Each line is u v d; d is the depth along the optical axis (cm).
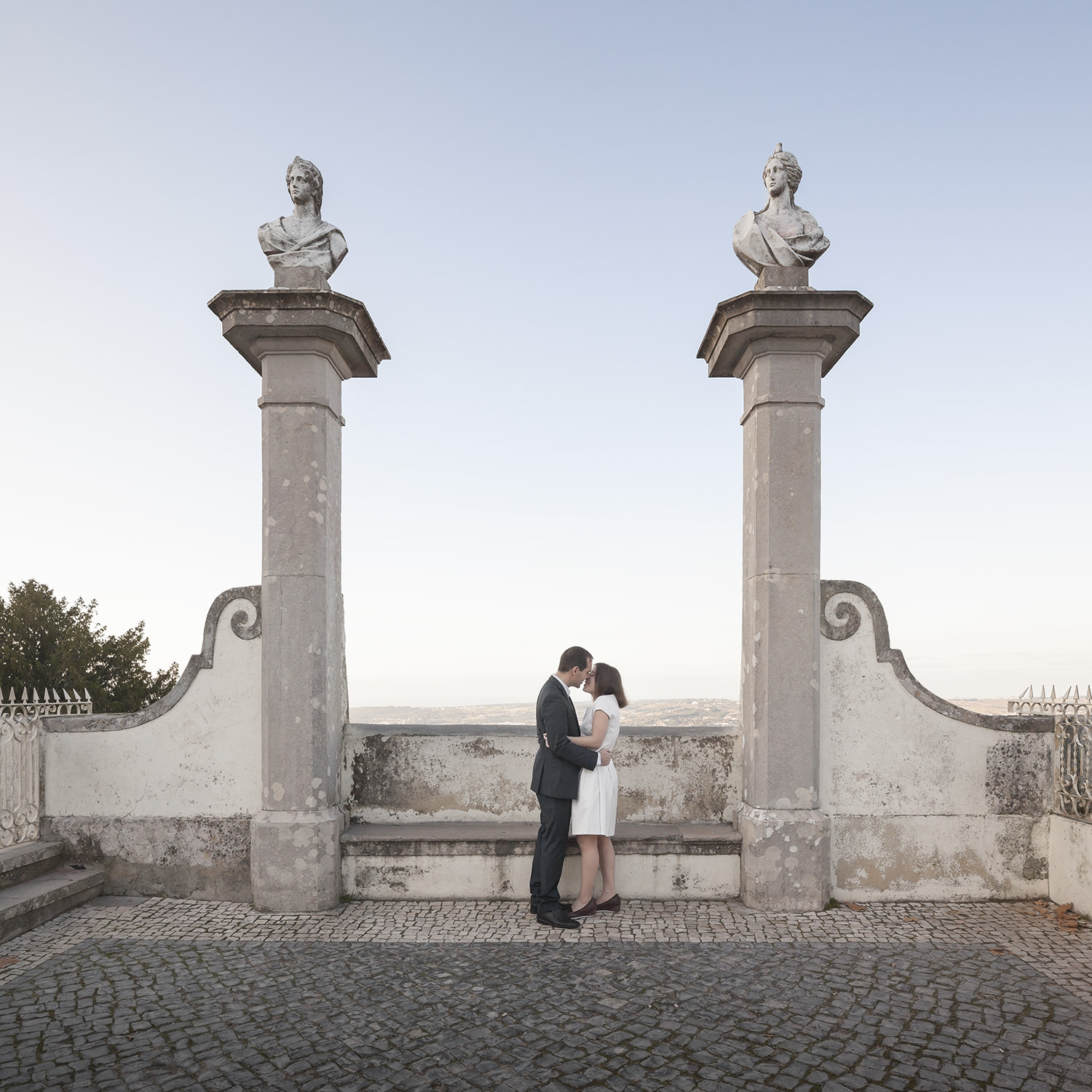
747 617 545
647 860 519
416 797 563
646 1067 305
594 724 495
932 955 420
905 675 530
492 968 403
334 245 548
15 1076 300
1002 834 524
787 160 544
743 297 511
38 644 1912
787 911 496
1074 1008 355
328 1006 358
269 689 514
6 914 447
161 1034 333
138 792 537
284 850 500
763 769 512
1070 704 512
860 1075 298
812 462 526
